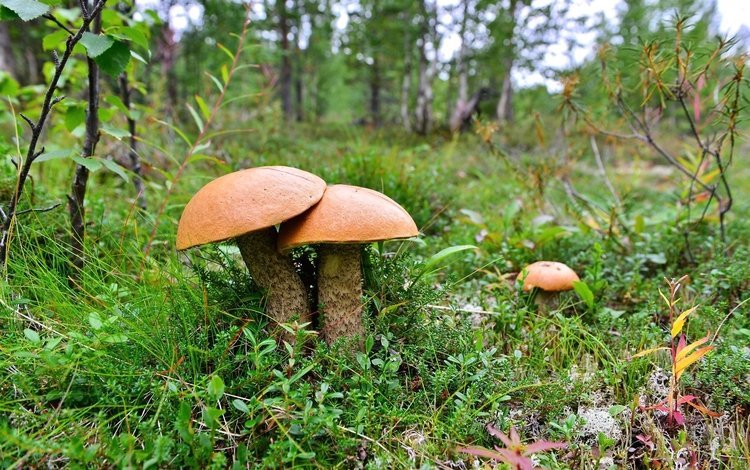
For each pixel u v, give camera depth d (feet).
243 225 1.00
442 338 1.29
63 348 1.07
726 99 1.66
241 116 4.80
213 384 0.93
